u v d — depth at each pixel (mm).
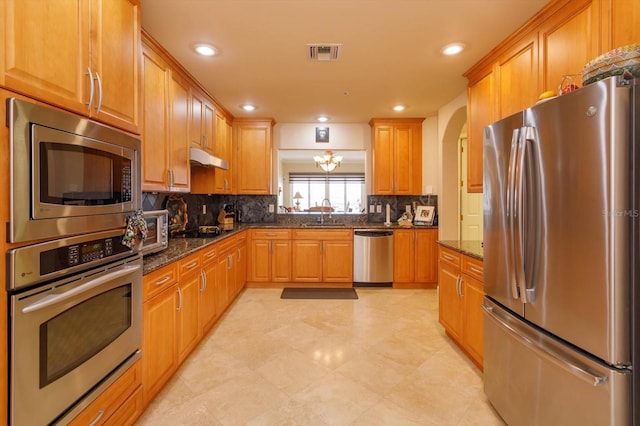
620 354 1038
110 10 1378
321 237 4188
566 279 1200
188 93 2756
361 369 2160
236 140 4367
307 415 1694
